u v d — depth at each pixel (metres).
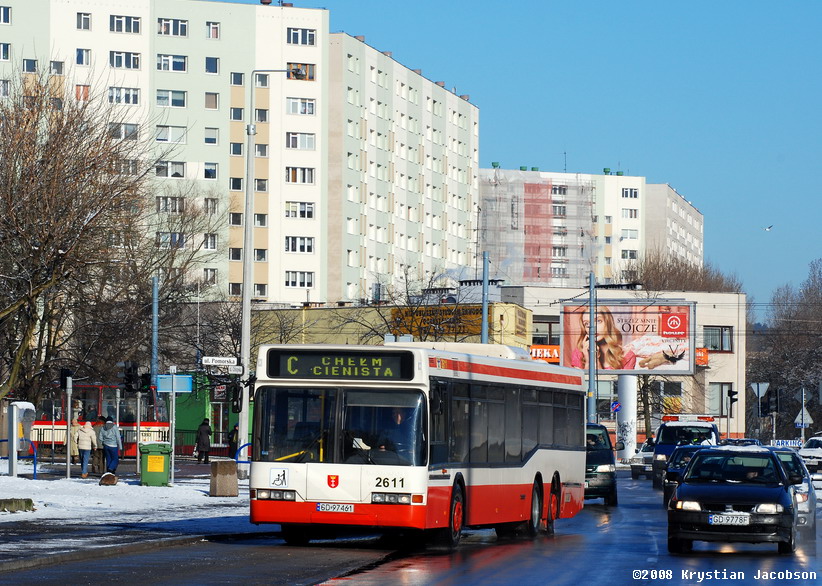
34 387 66.31
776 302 148.50
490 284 103.19
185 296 80.62
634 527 33.66
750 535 24.39
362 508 24.23
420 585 18.73
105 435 48.06
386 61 142.38
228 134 128.75
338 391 24.73
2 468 54.69
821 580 20.14
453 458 25.72
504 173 194.38
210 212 105.56
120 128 46.22
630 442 93.69
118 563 21.22
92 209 34.38
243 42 129.25
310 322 95.44
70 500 35.00
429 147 153.12
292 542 26.38
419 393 24.48
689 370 95.06
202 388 84.62
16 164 34.97
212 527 28.84
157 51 126.38
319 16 131.62
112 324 70.88
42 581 18.27
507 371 28.88
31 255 32.09
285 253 130.25
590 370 76.88
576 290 108.25
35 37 122.88
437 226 155.12
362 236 136.50
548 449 31.41
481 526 29.91
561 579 19.89
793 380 130.12
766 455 26.64
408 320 91.00
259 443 24.84
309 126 131.38
